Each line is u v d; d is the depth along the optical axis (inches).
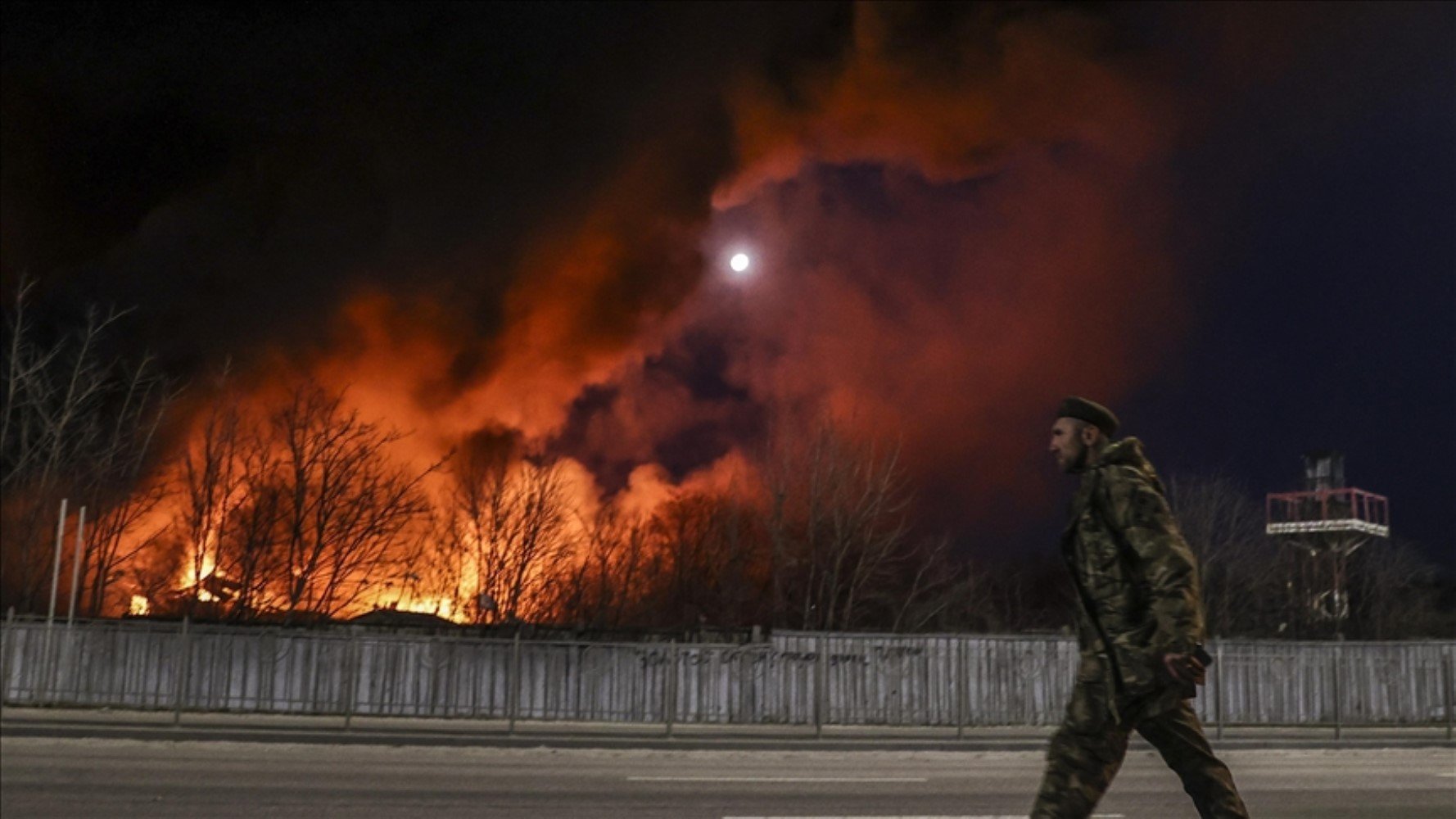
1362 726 795.4
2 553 956.0
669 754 556.1
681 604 1232.2
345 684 716.7
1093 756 170.2
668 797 374.9
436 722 690.2
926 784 427.2
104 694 698.8
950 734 707.4
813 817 331.6
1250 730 767.7
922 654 778.2
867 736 679.7
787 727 734.5
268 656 713.6
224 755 483.2
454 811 334.3
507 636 805.9
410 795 363.9
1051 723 779.4
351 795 360.5
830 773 470.6
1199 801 176.4
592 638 806.5
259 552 1045.8
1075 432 183.2
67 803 330.3
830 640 770.2
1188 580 164.6
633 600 1232.8
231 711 705.0
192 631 711.7
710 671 754.2
